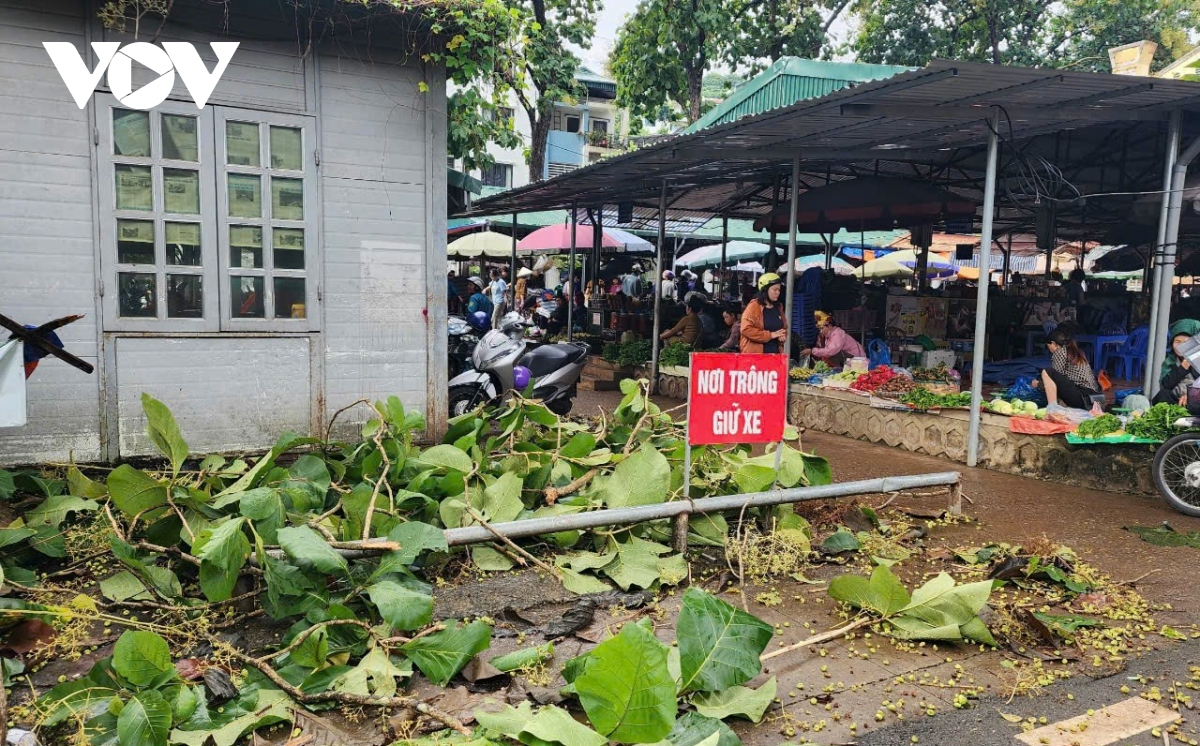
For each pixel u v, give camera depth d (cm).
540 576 456
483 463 534
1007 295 1395
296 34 591
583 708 296
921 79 649
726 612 337
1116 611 438
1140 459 684
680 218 1986
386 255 635
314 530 426
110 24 538
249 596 391
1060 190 1028
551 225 2147
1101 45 2280
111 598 399
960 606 385
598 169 1110
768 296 977
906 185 1125
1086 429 702
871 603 409
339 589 399
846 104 738
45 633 354
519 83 661
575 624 394
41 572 438
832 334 1074
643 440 608
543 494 525
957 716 332
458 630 339
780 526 530
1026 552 516
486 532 438
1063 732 321
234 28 575
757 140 947
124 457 565
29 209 533
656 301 1266
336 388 625
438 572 459
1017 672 370
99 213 549
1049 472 737
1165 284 793
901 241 2381
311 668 334
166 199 567
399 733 299
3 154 525
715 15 2039
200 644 365
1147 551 544
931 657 385
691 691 322
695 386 493
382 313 637
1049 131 902
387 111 626
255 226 592
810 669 369
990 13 2172
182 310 576
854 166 1265
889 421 896
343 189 617
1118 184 1162
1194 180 852
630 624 276
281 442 500
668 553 490
